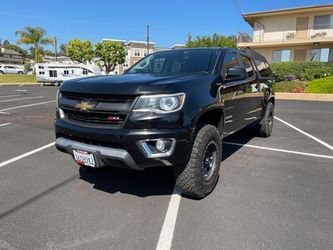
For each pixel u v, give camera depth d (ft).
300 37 98.53
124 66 201.05
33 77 153.79
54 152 19.45
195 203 12.10
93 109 11.21
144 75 13.52
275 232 9.98
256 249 9.09
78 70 124.16
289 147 20.85
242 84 16.35
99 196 12.78
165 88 10.61
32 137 23.84
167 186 13.85
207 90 12.28
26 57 320.50
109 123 11.03
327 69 81.35
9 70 187.32
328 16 94.48
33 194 12.98
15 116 34.78
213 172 12.89
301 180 14.57
